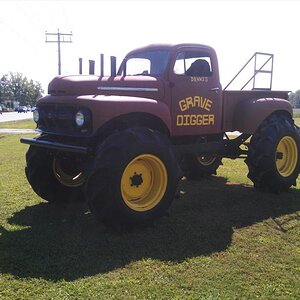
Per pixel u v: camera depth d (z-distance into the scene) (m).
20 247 3.97
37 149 5.36
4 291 3.11
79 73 5.29
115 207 4.21
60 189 5.60
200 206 5.46
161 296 3.06
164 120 4.84
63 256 3.77
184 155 6.23
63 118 4.71
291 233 4.47
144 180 4.59
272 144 5.99
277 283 3.29
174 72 5.29
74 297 3.04
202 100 5.59
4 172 7.95
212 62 5.73
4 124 33.03
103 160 4.18
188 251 3.94
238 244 4.12
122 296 3.05
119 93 4.83
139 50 5.70
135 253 3.87
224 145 6.30
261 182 6.12
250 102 6.11
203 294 3.09
